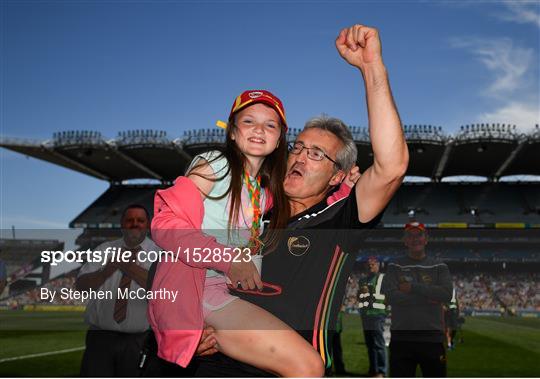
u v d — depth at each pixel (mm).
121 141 42500
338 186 2586
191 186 2033
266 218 2482
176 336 1888
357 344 9477
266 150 2238
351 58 2090
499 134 38656
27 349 6742
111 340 2936
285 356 1807
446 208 45594
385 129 1996
